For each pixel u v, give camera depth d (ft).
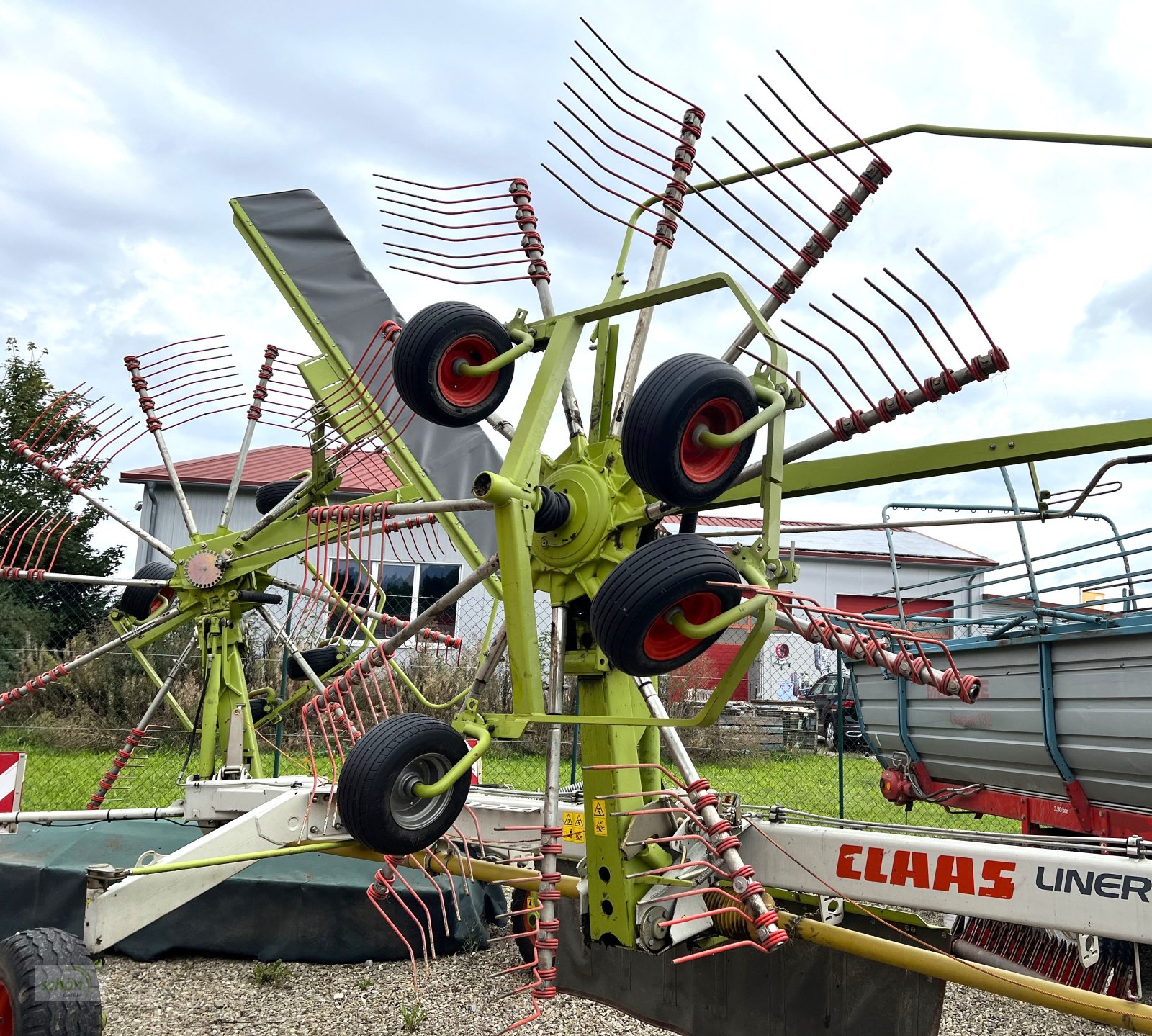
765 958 10.73
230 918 16.74
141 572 25.07
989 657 17.79
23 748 33.94
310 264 23.38
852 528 13.07
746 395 8.29
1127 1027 8.41
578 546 9.73
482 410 10.54
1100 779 15.31
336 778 13.33
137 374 23.20
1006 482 18.02
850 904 10.54
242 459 23.85
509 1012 14.61
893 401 9.26
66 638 48.47
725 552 8.64
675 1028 11.21
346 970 16.47
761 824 10.78
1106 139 10.30
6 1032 9.50
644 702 10.31
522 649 9.17
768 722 45.55
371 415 20.15
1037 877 8.84
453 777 9.21
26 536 22.80
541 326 10.62
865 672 21.68
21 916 16.38
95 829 19.58
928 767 19.94
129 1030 13.62
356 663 12.12
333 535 13.60
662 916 9.89
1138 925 8.27
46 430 23.45
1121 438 9.86
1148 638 14.02
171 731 30.35
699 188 11.16
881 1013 9.99
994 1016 14.88
